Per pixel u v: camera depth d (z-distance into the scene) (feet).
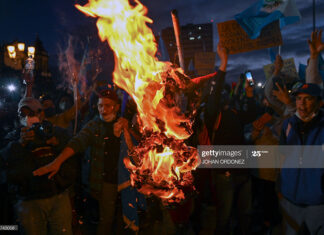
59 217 8.45
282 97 9.62
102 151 9.06
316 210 7.47
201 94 8.50
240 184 9.93
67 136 9.14
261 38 9.46
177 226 8.47
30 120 8.80
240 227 10.17
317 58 9.29
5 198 8.43
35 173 7.91
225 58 8.98
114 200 9.20
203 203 8.98
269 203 10.29
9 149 8.11
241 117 11.14
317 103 7.58
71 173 8.72
